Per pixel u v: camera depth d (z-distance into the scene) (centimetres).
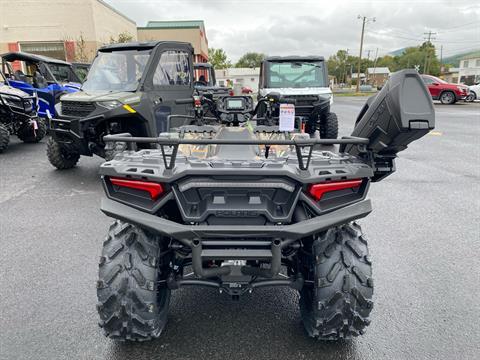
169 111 707
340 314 232
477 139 1105
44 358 246
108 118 607
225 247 220
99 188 628
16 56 1095
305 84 1062
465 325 281
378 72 11125
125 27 2617
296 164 241
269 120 391
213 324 280
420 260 383
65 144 646
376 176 285
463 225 475
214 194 226
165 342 261
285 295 317
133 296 227
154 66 673
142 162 243
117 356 248
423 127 224
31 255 391
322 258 237
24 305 302
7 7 2059
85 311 295
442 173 729
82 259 383
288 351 254
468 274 356
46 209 530
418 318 289
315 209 228
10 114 934
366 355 251
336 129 1001
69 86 1123
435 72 10106
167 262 259
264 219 228
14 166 779
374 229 462
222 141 212
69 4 2066
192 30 3294
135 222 220
